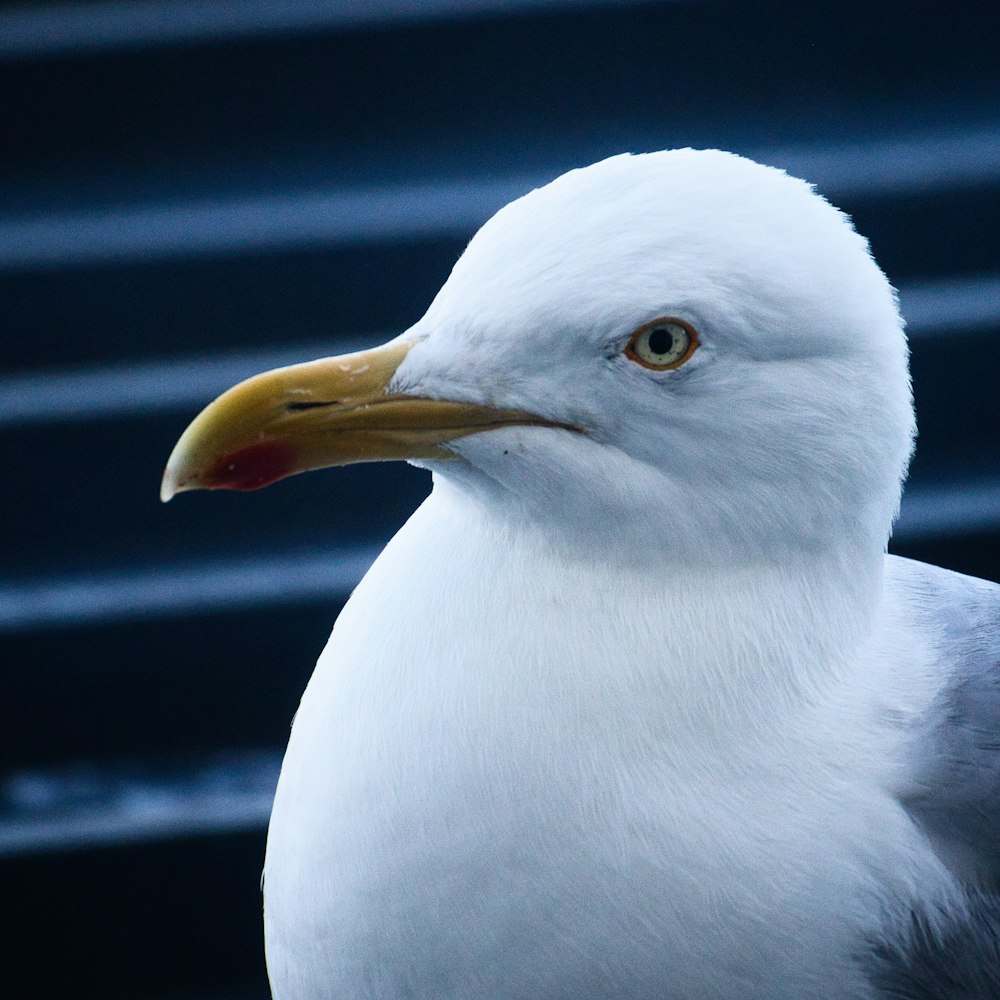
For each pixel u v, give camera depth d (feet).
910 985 7.93
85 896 8.76
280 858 7.98
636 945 7.89
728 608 7.92
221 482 7.92
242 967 8.80
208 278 9.54
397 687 7.91
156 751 9.12
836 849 7.91
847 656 7.97
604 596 7.92
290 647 9.14
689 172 7.88
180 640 9.05
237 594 9.11
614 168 7.89
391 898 7.90
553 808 7.89
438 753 7.89
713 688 7.91
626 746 7.89
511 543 7.93
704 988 7.90
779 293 7.86
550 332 7.88
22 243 9.46
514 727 7.89
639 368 7.88
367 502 9.48
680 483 7.90
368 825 7.90
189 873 8.77
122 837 8.75
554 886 7.89
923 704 7.98
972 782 7.96
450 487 7.96
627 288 7.86
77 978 8.78
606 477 7.89
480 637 7.91
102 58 9.55
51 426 9.25
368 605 7.96
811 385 7.89
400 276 9.61
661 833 7.89
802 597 7.93
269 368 9.53
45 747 9.05
